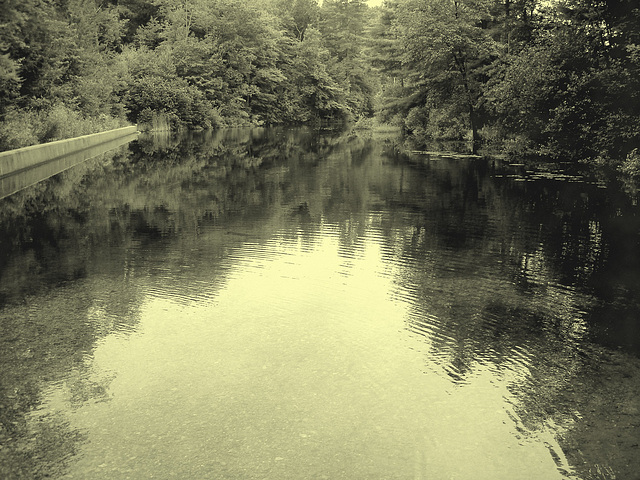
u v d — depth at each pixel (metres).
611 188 17.78
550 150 28.70
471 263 9.04
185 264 8.78
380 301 7.12
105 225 11.92
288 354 5.50
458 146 36.00
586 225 12.14
